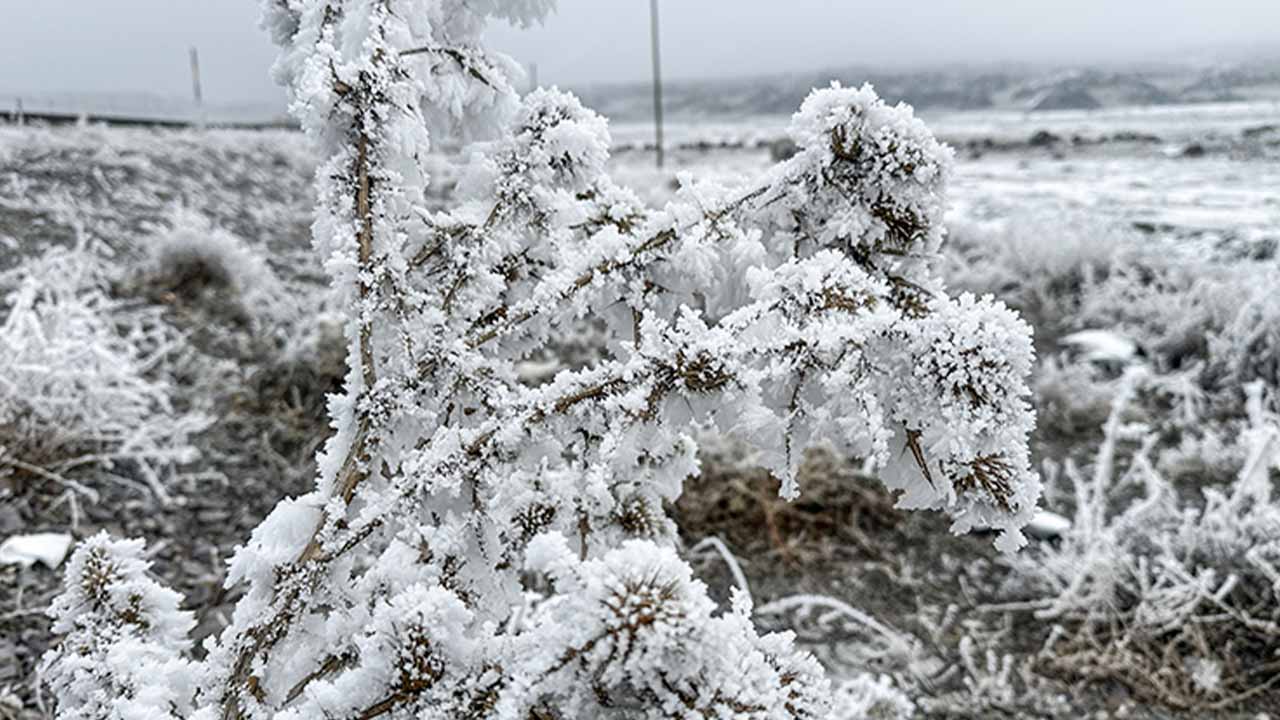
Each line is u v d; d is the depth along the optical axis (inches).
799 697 25.8
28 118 505.4
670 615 19.8
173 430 149.9
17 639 100.7
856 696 98.4
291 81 34.4
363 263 32.1
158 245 251.6
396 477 31.4
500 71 36.4
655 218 33.6
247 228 378.0
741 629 24.8
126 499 136.4
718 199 33.9
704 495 149.7
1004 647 123.6
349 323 33.7
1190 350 251.6
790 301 29.8
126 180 397.7
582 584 20.9
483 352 35.5
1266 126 1405.0
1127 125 1708.9
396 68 32.3
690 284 33.5
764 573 138.7
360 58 30.8
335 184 32.4
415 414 32.7
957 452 25.8
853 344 27.3
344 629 29.7
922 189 31.7
